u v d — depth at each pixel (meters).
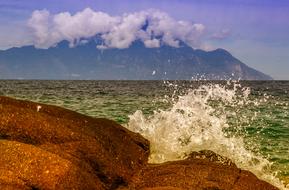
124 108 43.69
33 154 8.38
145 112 39.28
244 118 35.91
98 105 47.53
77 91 87.69
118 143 11.44
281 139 25.14
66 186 8.04
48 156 8.42
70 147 9.77
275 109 46.03
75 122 11.16
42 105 12.38
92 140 10.34
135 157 11.40
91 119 12.41
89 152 9.90
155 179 10.02
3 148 8.45
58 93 76.75
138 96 68.88
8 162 8.13
